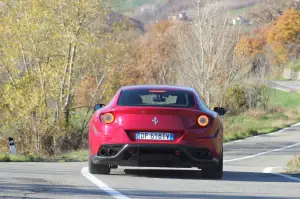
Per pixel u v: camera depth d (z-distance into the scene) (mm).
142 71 94938
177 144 17203
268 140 61625
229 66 75188
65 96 62031
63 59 60969
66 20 60750
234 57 75125
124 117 17391
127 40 67125
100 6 60531
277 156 42625
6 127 60406
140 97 18250
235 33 75750
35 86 60406
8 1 60406
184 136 17266
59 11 60688
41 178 16672
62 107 61375
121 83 66625
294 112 106062
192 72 72000
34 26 59750
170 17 149875
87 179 16719
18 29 59875
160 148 17156
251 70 106125
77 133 62969
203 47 71438
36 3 60156
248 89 101875
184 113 17422
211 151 17500
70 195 13383
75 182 15898
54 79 60531
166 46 117062
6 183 15289
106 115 17609
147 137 17250
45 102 59594
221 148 18047
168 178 17688
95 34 61562
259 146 54000
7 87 59219
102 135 17500
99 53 61688
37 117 60000
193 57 72125
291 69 178625
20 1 60281
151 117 17328
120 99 18250
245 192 14617
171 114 17375
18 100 58906
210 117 17672
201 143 17375
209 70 71125
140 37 133625
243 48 96688
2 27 59875
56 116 61344
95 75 63250
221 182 16938
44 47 60531
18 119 60125
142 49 111250
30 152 60125
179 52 79000
